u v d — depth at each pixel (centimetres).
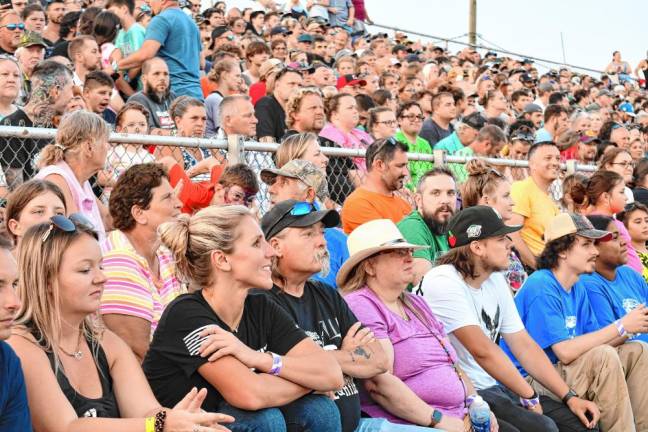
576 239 661
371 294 528
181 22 973
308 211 474
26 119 661
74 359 377
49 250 369
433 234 684
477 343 570
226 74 984
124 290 449
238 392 396
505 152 1000
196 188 598
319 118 801
